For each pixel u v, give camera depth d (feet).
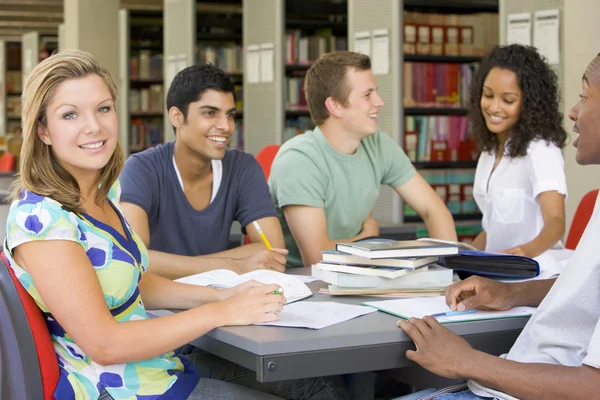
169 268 8.66
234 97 9.20
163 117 33.81
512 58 10.58
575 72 15.55
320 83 9.82
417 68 20.54
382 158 10.41
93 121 5.65
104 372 5.58
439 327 5.61
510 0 16.69
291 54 24.38
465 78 21.13
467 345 5.48
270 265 8.52
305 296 6.88
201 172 9.30
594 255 5.12
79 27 28.63
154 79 32.99
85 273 5.41
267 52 24.35
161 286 6.74
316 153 9.86
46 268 5.33
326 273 7.04
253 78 25.14
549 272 7.50
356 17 20.74
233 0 28.40
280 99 23.86
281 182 9.85
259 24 24.70
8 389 5.34
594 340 4.89
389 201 19.57
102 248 5.64
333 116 9.84
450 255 7.25
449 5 21.22
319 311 6.13
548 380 5.04
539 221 10.79
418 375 7.36
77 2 28.58
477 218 21.42
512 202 10.84
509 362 5.26
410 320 5.69
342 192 9.98
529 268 7.36
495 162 11.25
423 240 7.45
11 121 53.06
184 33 27.86
